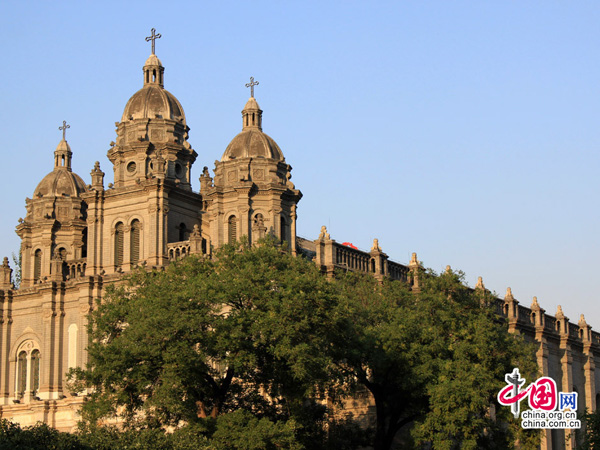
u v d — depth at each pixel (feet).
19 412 321.32
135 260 318.65
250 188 311.06
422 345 260.42
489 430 267.18
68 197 359.87
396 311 267.39
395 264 329.31
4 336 340.18
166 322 224.94
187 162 332.39
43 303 329.11
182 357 222.48
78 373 240.53
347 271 291.79
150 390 233.14
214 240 312.71
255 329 228.84
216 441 220.23
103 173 327.88
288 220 319.88
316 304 238.07
